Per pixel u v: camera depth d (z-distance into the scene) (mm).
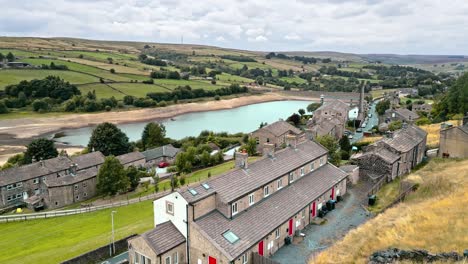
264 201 44781
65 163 88875
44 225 60812
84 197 81750
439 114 126062
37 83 184875
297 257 39812
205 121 177125
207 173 84062
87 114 171375
